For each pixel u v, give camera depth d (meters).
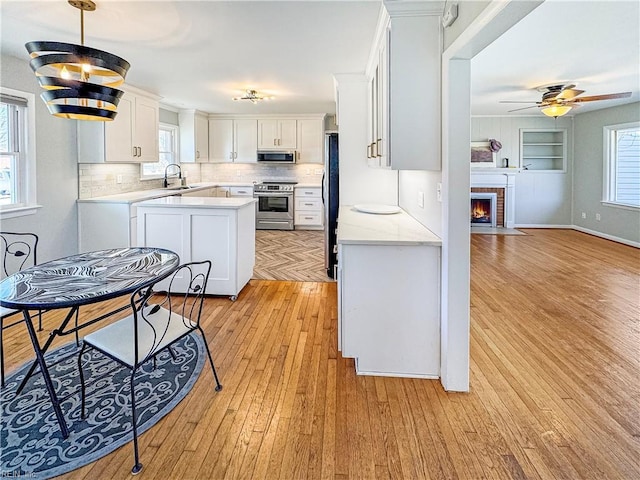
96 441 1.80
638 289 4.10
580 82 4.95
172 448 1.76
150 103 5.40
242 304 3.69
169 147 7.07
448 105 2.09
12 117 3.68
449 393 2.21
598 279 4.49
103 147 4.43
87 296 1.80
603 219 7.14
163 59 3.72
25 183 3.79
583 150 7.64
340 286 2.44
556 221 8.16
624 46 3.55
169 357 2.61
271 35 3.04
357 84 4.15
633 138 6.61
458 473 1.62
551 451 1.74
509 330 3.07
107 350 1.87
